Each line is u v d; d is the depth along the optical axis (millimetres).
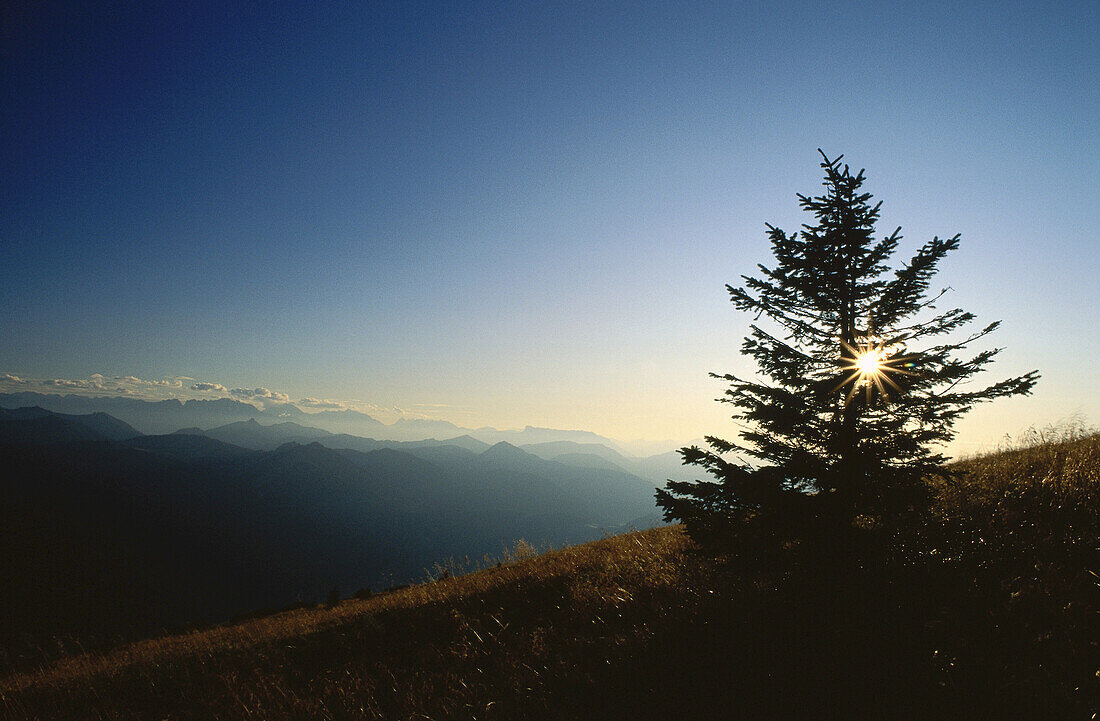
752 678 4285
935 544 5859
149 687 7090
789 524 5383
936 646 4164
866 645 4383
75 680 7934
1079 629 3871
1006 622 4230
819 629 4762
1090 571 4402
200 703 6105
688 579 7059
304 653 7543
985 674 3699
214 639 10258
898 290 5562
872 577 5191
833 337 5926
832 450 5469
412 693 5340
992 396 5082
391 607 9742
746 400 5953
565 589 8250
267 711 5418
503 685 5203
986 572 5109
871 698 3730
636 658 5059
